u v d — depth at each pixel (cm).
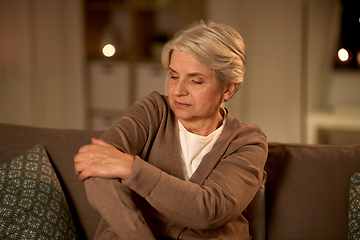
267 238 127
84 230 128
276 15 309
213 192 100
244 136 120
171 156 115
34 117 355
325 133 316
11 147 135
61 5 344
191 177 114
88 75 354
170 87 111
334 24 299
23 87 350
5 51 345
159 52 353
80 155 99
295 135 321
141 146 113
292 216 127
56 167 132
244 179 106
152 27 363
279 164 133
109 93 354
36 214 109
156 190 94
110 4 349
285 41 311
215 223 99
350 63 301
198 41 104
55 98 354
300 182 129
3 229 103
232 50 109
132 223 93
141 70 346
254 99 324
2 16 339
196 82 107
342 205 125
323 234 124
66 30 347
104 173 95
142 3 343
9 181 115
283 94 317
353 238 112
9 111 354
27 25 340
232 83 115
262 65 318
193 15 329
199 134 120
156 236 109
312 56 308
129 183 94
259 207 125
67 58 350
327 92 311
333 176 128
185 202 95
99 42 371
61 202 119
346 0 292
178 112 110
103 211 95
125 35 368
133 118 113
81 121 357
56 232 110
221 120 127
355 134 308
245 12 316
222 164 111
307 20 304
